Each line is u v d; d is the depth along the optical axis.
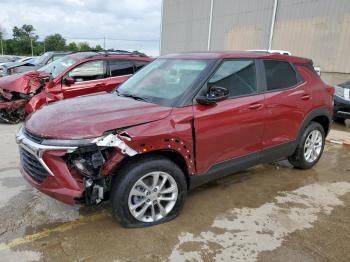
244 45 17.36
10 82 7.89
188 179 3.56
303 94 4.64
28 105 6.91
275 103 4.22
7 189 4.11
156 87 3.87
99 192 2.99
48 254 2.87
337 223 3.52
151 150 3.10
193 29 21.16
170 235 3.19
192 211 3.68
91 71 7.34
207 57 3.94
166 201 3.42
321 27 13.37
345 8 12.43
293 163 5.04
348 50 12.50
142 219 3.29
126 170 3.07
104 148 2.91
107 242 3.05
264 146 4.22
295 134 4.65
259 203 3.93
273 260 2.88
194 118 3.39
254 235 3.24
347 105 8.62
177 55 4.40
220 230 3.31
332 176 4.90
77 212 3.59
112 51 8.59
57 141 2.87
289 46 14.83
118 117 3.12
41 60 12.55
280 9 15.05
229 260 2.86
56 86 6.98
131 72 7.80
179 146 3.29
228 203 3.91
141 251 2.94
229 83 3.83
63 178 2.92
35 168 3.14
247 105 3.88
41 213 3.55
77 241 3.06
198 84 3.57
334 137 7.39
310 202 4.00
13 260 2.78
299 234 3.29
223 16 18.56
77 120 3.07
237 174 4.85
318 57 13.62
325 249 3.05
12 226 3.29
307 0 13.80
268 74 4.28
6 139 6.48
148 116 3.18
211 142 3.58
